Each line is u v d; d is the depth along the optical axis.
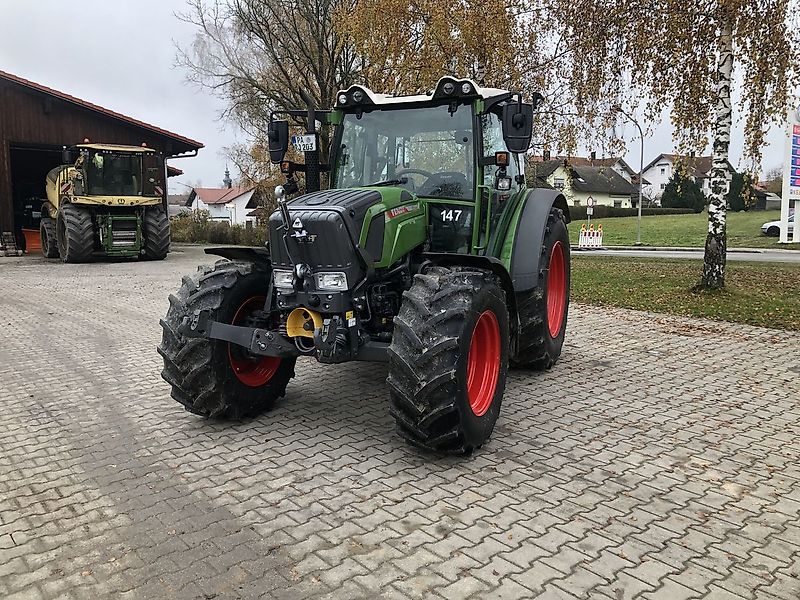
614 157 11.54
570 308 9.42
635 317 8.67
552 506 3.43
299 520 3.31
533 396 5.32
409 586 2.73
